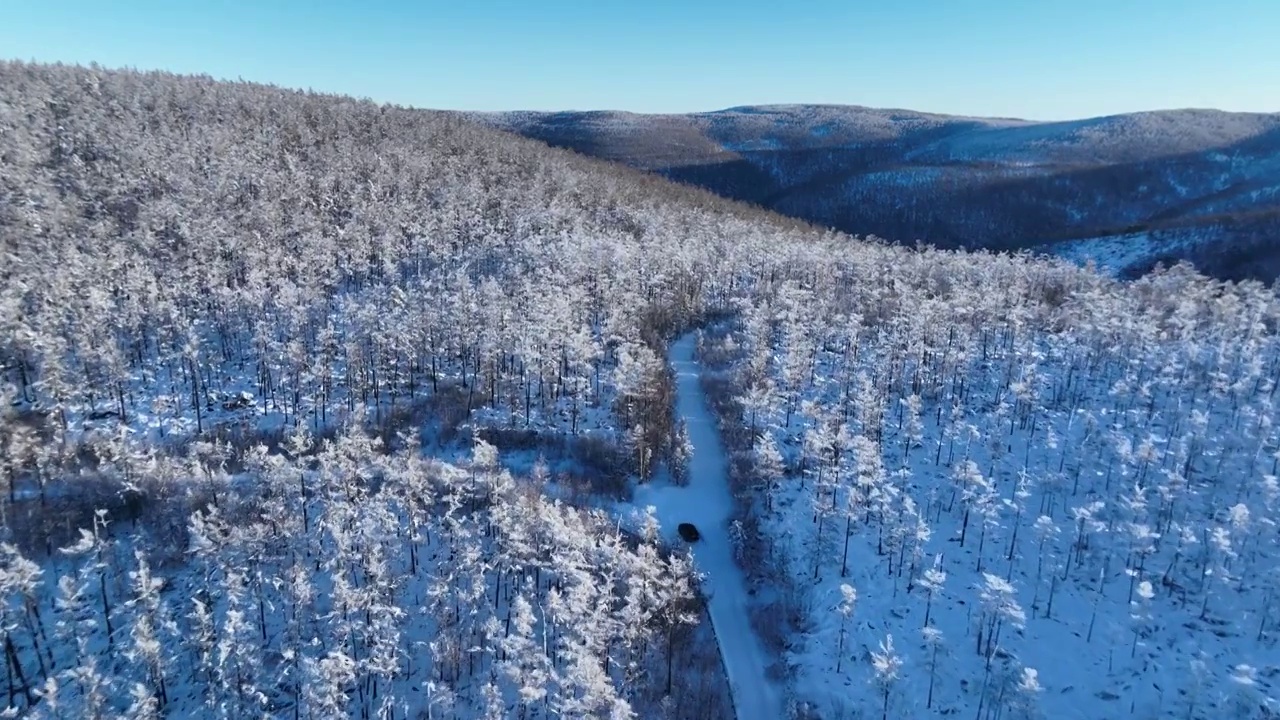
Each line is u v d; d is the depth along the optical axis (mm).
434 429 87938
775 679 55625
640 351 91250
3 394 73312
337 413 89062
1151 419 77625
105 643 56219
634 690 53312
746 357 101000
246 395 91812
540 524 61156
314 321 101188
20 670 51219
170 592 60312
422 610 57531
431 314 96688
